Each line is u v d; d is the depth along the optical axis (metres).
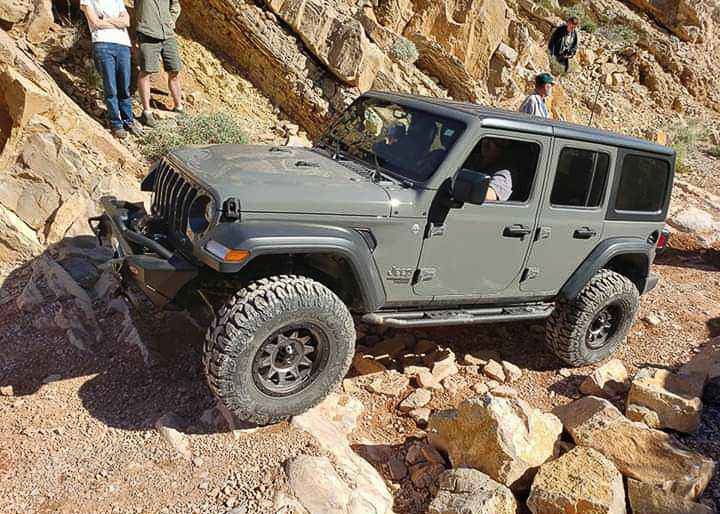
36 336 4.67
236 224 3.47
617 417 4.04
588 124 15.07
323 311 3.70
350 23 10.38
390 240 3.96
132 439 3.72
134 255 3.70
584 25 18.61
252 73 10.27
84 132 6.92
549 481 3.47
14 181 6.07
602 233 5.06
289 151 4.66
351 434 4.13
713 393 4.77
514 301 4.89
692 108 18.97
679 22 20.42
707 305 6.94
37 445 3.59
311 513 3.29
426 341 5.35
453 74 12.20
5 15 7.61
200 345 4.69
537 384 5.08
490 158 4.32
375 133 4.68
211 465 3.55
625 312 5.32
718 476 3.83
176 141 7.57
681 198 10.91
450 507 3.31
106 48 7.14
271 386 3.76
